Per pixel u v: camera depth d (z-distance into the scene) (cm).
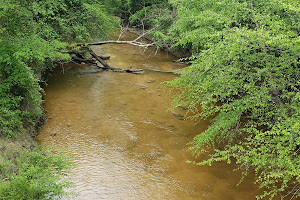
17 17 834
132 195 651
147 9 2105
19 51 779
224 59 608
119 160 790
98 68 1694
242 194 666
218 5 808
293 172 445
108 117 1054
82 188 663
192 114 1106
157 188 681
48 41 1030
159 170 754
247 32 555
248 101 594
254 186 695
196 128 995
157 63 1875
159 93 1319
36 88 907
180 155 829
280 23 602
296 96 525
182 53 2002
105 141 886
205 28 851
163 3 2041
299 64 639
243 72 633
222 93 658
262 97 583
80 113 1073
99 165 761
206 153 840
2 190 486
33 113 914
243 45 567
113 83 1443
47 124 973
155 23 1894
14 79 784
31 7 955
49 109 1093
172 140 912
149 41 2483
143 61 1909
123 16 3058
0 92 770
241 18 766
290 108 580
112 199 635
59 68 1641
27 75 826
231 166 779
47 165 603
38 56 814
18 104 855
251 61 619
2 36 811
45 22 1238
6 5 762
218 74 638
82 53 1691
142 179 712
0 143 679
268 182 548
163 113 1108
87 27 1455
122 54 2064
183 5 1153
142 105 1177
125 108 1140
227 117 660
